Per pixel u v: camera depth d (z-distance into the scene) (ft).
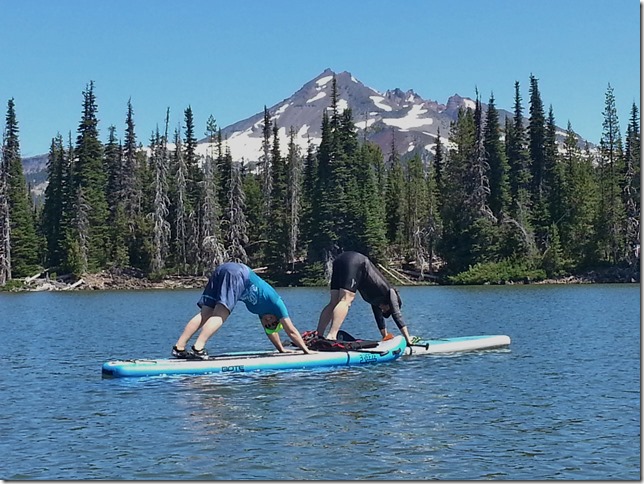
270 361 68.08
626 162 303.68
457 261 299.99
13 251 301.63
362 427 47.29
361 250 297.53
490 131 312.09
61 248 306.35
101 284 298.97
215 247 299.58
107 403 54.60
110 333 108.58
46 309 174.29
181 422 48.83
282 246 309.01
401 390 58.44
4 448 43.60
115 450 42.93
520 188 314.76
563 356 75.97
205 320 69.10
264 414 50.72
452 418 49.49
